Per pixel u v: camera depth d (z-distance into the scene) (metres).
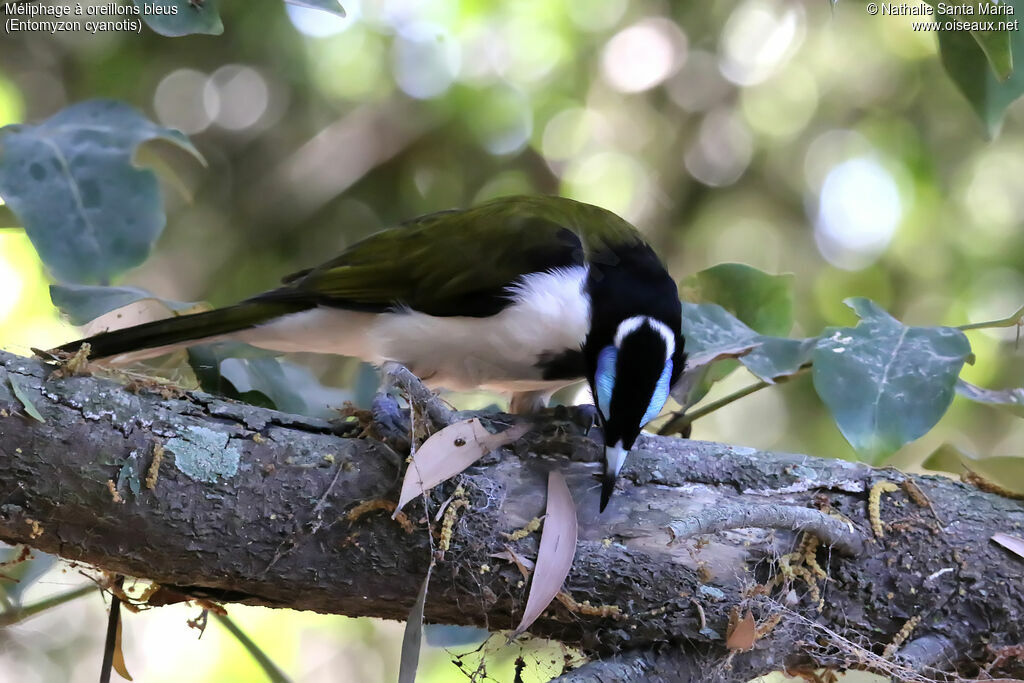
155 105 13.60
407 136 13.71
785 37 13.70
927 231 13.10
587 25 13.56
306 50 13.45
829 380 5.69
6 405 4.69
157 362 7.24
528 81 13.59
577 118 14.02
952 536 5.24
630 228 6.84
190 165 13.78
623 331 6.06
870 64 13.41
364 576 4.96
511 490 5.13
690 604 4.95
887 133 13.30
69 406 4.78
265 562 4.89
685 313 6.99
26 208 5.57
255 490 4.89
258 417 5.14
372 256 6.68
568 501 5.11
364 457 5.06
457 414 5.50
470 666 6.19
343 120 13.97
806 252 13.70
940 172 13.14
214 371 6.73
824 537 5.05
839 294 13.35
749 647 4.88
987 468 5.43
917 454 13.09
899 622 5.19
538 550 4.96
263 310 6.68
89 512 4.73
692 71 14.09
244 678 11.45
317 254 13.93
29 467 4.66
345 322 6.78
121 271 5.67
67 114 5.91
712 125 14.12
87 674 11.37
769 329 7.54
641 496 5.28
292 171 13.80
